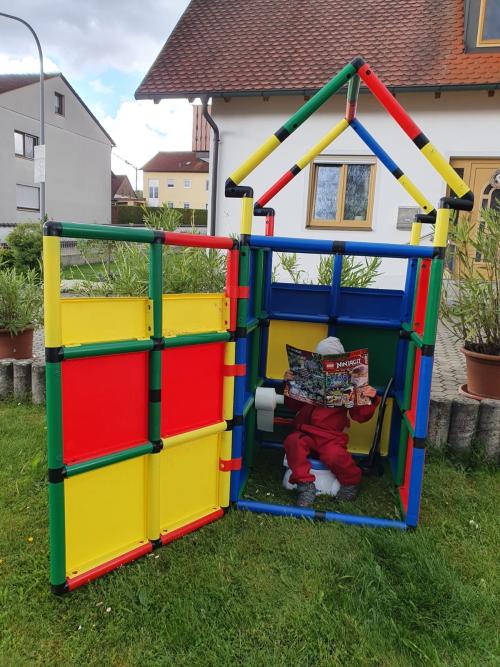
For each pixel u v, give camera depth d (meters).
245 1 10.62
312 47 9.40
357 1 10.12
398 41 9.16
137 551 2.24
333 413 2.93
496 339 4.03
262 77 8.95
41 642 1.80
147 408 2.22
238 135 9.17
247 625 1.89
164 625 1.87
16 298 4.79
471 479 3.13
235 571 2.18
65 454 1.97
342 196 9.12
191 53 9.64
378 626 1.89
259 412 3.09
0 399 4.28
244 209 2.43
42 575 2.11
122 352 2.06
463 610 1.97
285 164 9.06
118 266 4.30
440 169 2.33
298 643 1.82
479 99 8.23
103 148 27.53
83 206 26.50
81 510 2.06
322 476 2.90
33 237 12.28
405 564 2.21
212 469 2.60
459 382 4.61
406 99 8.48
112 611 1.94
